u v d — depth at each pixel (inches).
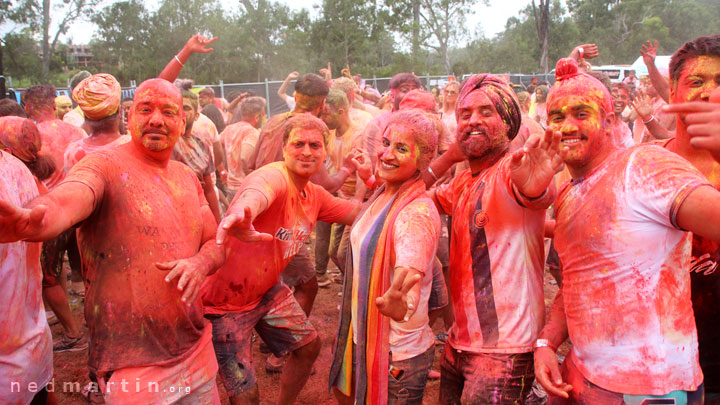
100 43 1961.1
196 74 1911.9
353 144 233.6
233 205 108.7
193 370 110.3
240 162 299.3
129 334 101.9
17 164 109.0
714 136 65.8
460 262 110.7
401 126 108.7
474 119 106.3
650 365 83.6
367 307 109.0
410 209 106.0
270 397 172.1
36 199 83.9
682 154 106.5
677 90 104.4
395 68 1825.8
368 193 183.8
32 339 109.5
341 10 1790.1
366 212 116.9
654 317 83.8
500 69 2144.4
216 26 1902.1
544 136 88.3
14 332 104.6
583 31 2272.4
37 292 113.2
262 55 1946.4
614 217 85.7
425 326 114.0
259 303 136.7
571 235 93.0
